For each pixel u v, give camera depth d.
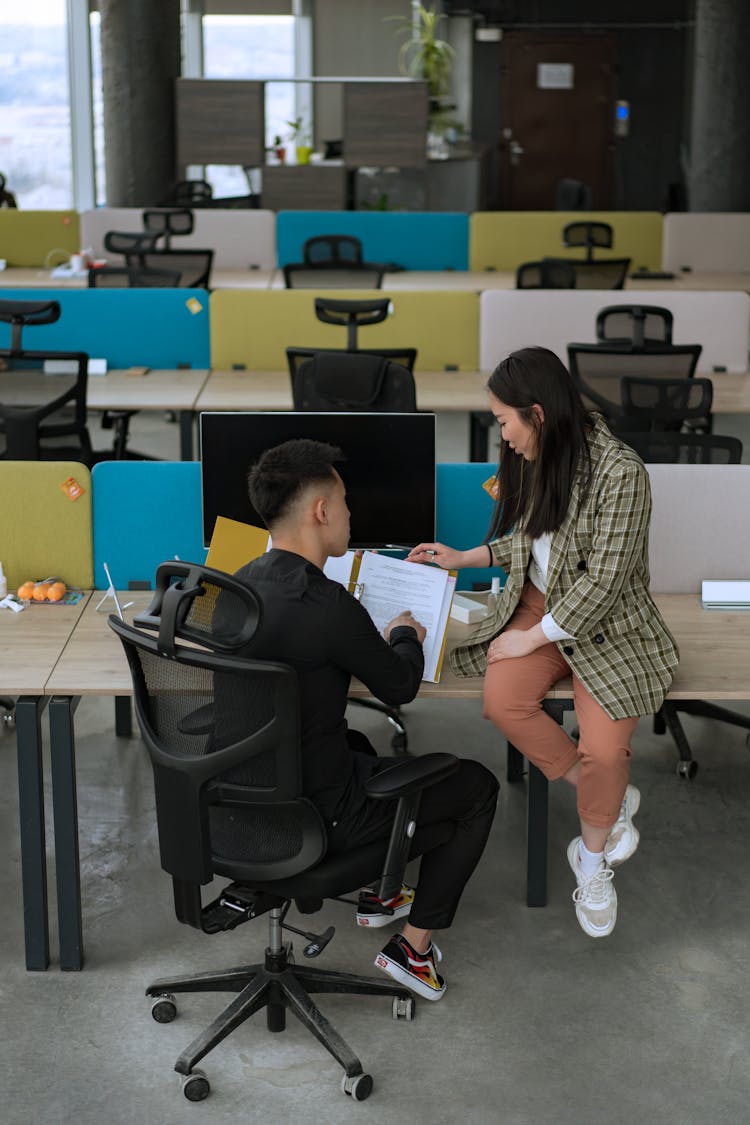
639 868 3.13
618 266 7.44
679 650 2.82
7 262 8.72
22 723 2.58
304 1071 2.42
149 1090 2.36
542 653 2.65
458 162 12.36
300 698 2.24
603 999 2.63
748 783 3.57
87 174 13.30
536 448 2.52
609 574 2.48
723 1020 2.57
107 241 7.53
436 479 3.18
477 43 13.56
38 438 4.91
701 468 3.20
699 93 10.66
